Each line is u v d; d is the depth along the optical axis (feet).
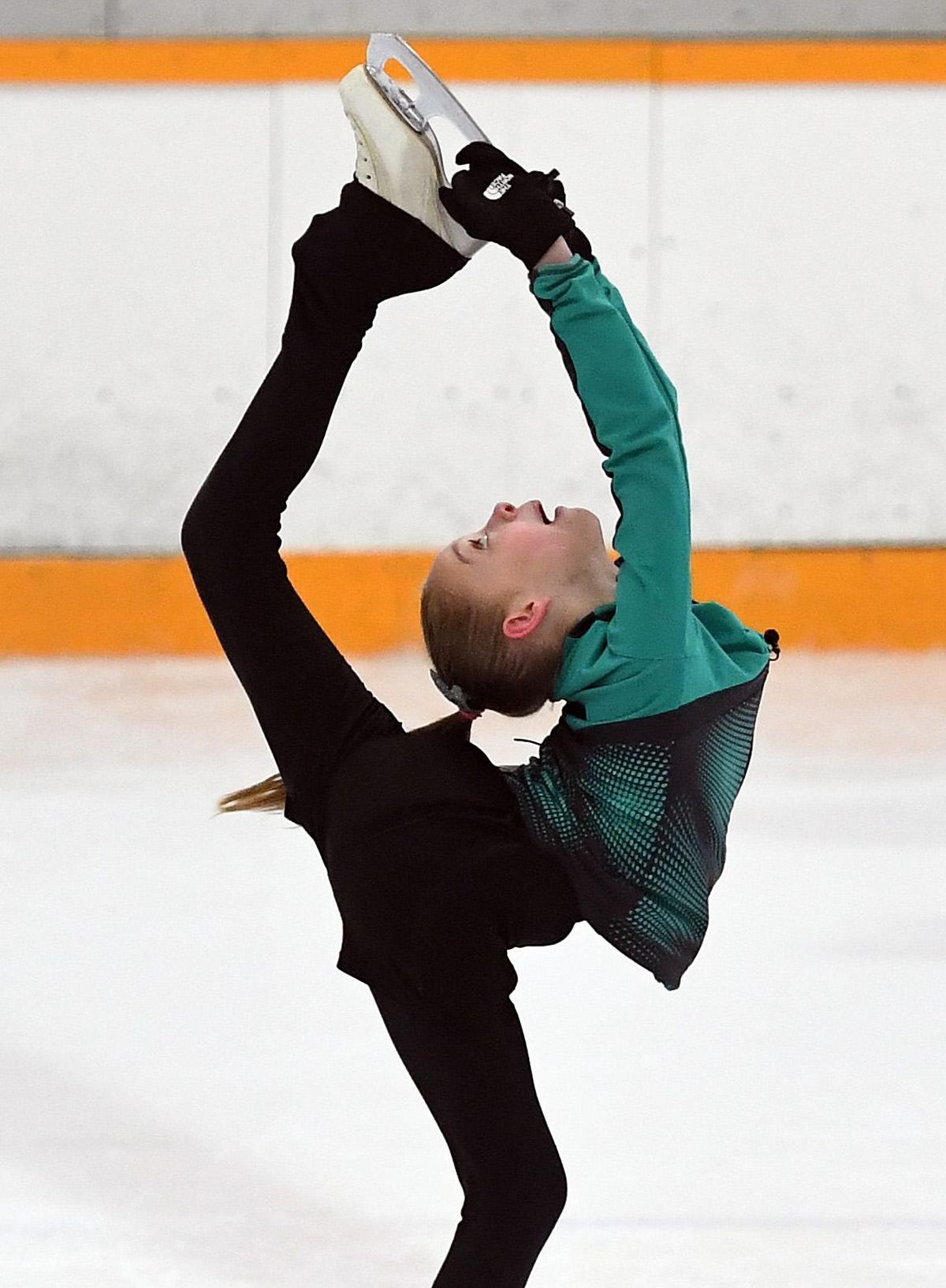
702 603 22.41
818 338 85.05
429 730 22.49
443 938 21.03
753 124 84.28
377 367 84.74
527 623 21.66
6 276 84.53
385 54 20.31
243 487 21.01
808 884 49.34
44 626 82.23
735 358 85.10
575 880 21.49
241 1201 30.42
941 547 85.10
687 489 20.10
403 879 21.16
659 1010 40.04
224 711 71.10
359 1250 28.66
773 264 84.79
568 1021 39.27
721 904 47.55
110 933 45.14
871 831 54.70
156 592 82.33
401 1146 32.83
